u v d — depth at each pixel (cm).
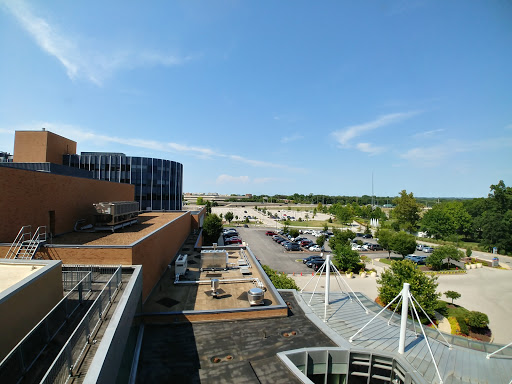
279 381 973
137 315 1191
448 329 2184
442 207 8125
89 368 559
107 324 802
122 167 6250
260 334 1291
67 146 3847
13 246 1270
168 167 6950
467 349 1412
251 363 1070
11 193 1358
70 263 1302
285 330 1347
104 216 1967
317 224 9475
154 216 3353
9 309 601
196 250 2788
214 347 1165
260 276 1950
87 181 2198
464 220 6994
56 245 1305
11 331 606
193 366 1033
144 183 6450
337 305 1823
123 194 3136
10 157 4741
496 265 4228
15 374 545
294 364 1122
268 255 4569
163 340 1202
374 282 3244
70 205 1941
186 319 1343
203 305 1472
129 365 948
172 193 7094
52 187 1708
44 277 757
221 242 5534
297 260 4259
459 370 1232
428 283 2245
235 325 1356
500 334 2147
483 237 5831
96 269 1263
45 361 639
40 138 3431
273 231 7256
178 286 1747
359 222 9719
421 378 1120
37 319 716
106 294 918
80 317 862
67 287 1094
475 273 3834
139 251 1414
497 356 1341
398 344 1383
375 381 1332
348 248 3638
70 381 571
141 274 1300
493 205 6775
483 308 2614
